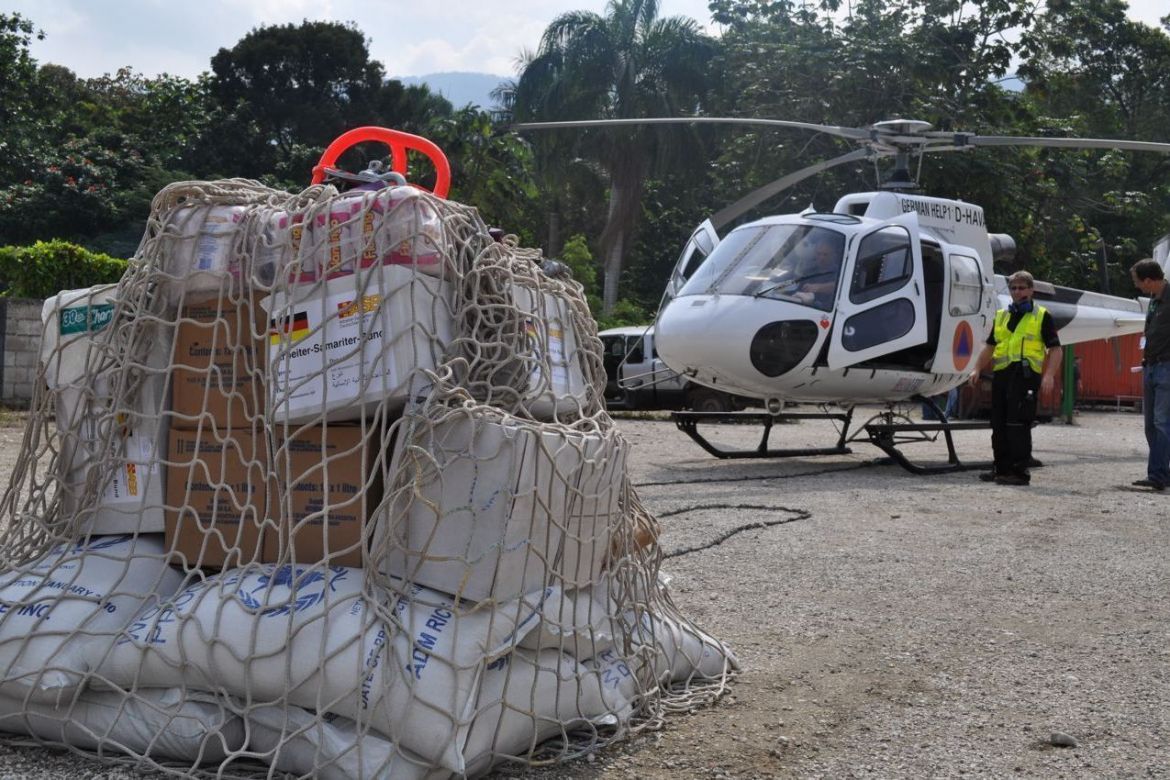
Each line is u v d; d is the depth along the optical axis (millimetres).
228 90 41375
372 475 2607
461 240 2787
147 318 2854
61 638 2682
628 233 32938
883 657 3803
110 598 2750
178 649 2574
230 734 2553
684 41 31641
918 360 10445
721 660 3539
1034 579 5137
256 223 2781
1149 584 5070
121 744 2613
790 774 2717
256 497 2781
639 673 3111
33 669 2652
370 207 2662
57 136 41344
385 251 2629
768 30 30578
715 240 11023
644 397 18984
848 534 6328
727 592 4773
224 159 39750
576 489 2754
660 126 31609
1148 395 8859
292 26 41906
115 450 2938
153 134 42250
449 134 38188
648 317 31672
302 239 2695
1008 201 27266
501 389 2762
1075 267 29547
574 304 3273
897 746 2934
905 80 27031
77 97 48000
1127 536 6434
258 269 2760
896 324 9945
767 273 9922
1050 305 13797
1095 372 24734
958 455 12281
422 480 2562
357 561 2682
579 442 2768
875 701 3312
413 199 2672
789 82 27938
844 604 4582
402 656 2445
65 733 2691
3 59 38719
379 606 2504
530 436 2584
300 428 2688
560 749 2781
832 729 3057
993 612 4488
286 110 40656
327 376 2648
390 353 2604
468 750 2467
